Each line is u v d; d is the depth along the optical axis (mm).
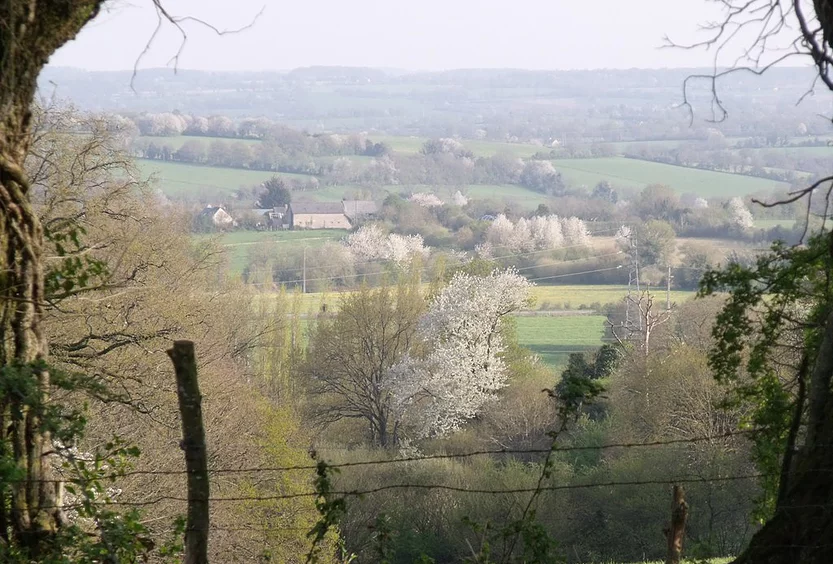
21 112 9141
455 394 56875
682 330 53031
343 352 57844
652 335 54094
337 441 59500
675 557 10477
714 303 49844
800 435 13281
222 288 47438
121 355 21391
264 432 30562
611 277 81312
